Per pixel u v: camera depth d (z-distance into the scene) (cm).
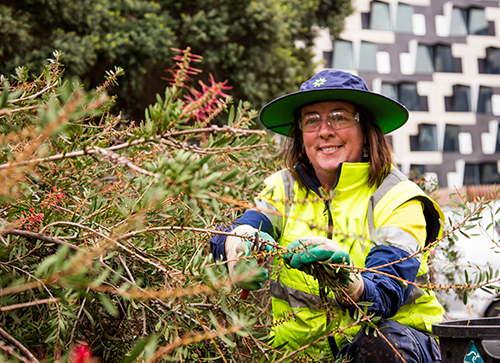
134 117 772
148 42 704
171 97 69
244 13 793
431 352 133
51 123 55
